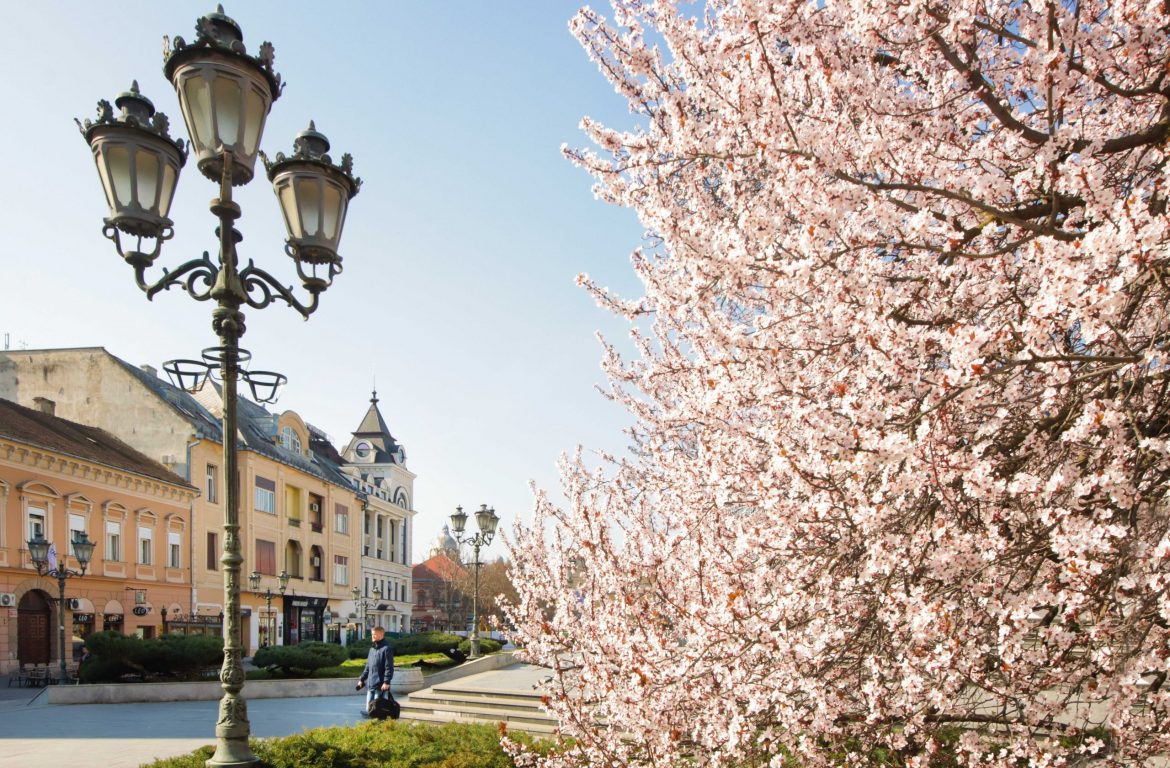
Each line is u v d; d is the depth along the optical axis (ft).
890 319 12.33
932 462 10.88
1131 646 11.80
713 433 15.84
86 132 19.69
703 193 15.93
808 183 11.96
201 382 21.18
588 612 19.19
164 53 19.92
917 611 11.73
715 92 13.99
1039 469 12.10
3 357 128.36
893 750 14.02
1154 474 11.94
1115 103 14.64
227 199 20.04
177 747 43.37
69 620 95.81
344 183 22.08
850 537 13.25
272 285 21.58
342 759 29.96
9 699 68.80
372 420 255.09
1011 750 12.82
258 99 20.40
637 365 25.35
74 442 103.96
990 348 10.80
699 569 16.06
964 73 12.05
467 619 269.64
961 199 11.80
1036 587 12.07
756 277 13.55
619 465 29.17
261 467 148.66
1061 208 12.28
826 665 13.70
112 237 19.99
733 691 14.12
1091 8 12.89
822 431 11.24
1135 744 12.07
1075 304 9.84
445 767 27.96
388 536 238.48
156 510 114.93
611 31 15.46
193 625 118.83
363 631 206.18
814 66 13.15
